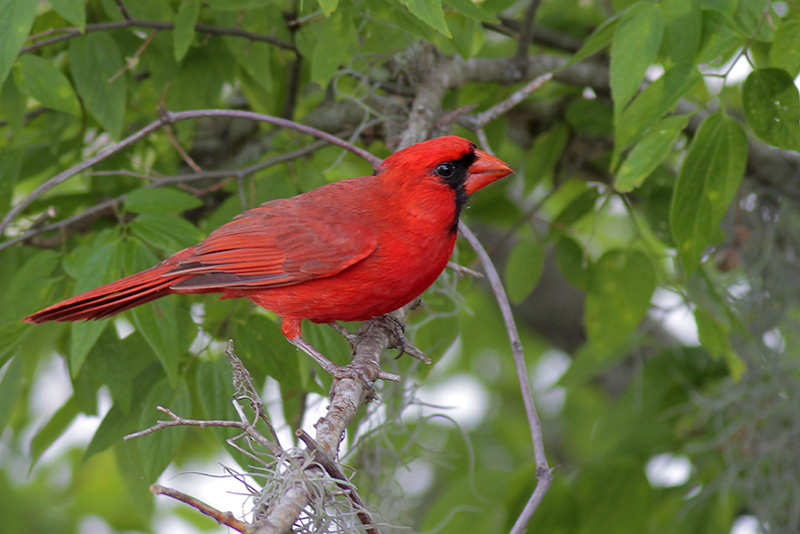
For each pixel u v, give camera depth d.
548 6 11.54
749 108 6.57
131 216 9.45
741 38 6.73
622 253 9.71
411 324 9.02
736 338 10.62
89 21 9.45
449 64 9.20
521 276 10.52
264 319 7.76
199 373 7.26
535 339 15.52
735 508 10.77
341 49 7.77
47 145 9.55
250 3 8.00
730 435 10.43
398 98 9.54
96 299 6.76
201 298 9.21
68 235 9.39
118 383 7.58
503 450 14.40
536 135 11.38
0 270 8.74
